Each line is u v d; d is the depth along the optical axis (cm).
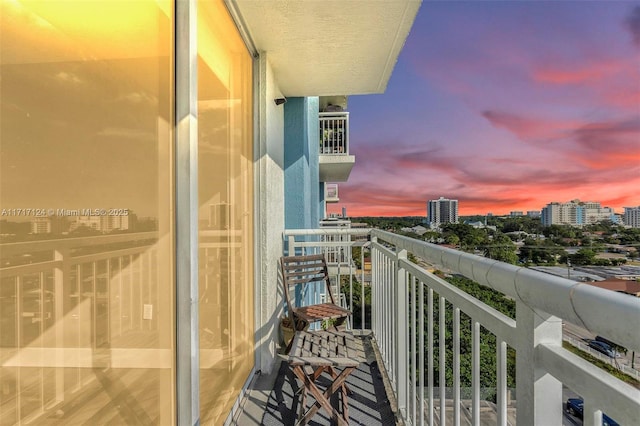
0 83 67
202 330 154
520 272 68
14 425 69
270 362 263
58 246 80
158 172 120
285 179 422
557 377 60
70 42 84
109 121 97
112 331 97
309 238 484
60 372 80
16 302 70
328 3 210
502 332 80
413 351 166
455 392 110
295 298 389
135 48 108
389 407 213
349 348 205
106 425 94
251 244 249
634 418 44
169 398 124
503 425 82
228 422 191
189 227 130
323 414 208
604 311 45
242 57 233
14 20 71
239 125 223
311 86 348
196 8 138
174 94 130
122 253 101
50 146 78
